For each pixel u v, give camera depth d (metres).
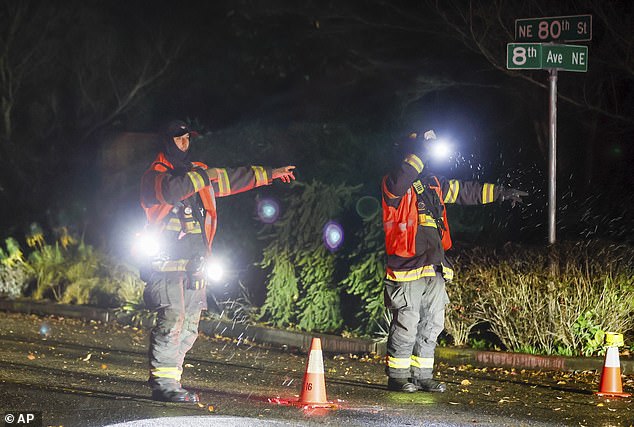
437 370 15.10
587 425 10.97
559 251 15.77
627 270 15.91
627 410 11.88
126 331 19.62
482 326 16.77
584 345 15.52
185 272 11.31
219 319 19.30
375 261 17.44
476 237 17.72
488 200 13.05
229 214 20.14
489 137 23.67
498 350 15.88
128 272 22.50
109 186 27.34
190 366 15.10
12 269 24.42
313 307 18.34
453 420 11.00
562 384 13.84
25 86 34.44
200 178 11.02
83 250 24.31
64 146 33.66
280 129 23.72
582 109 21.89
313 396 11.70
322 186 18.70
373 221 17.59
